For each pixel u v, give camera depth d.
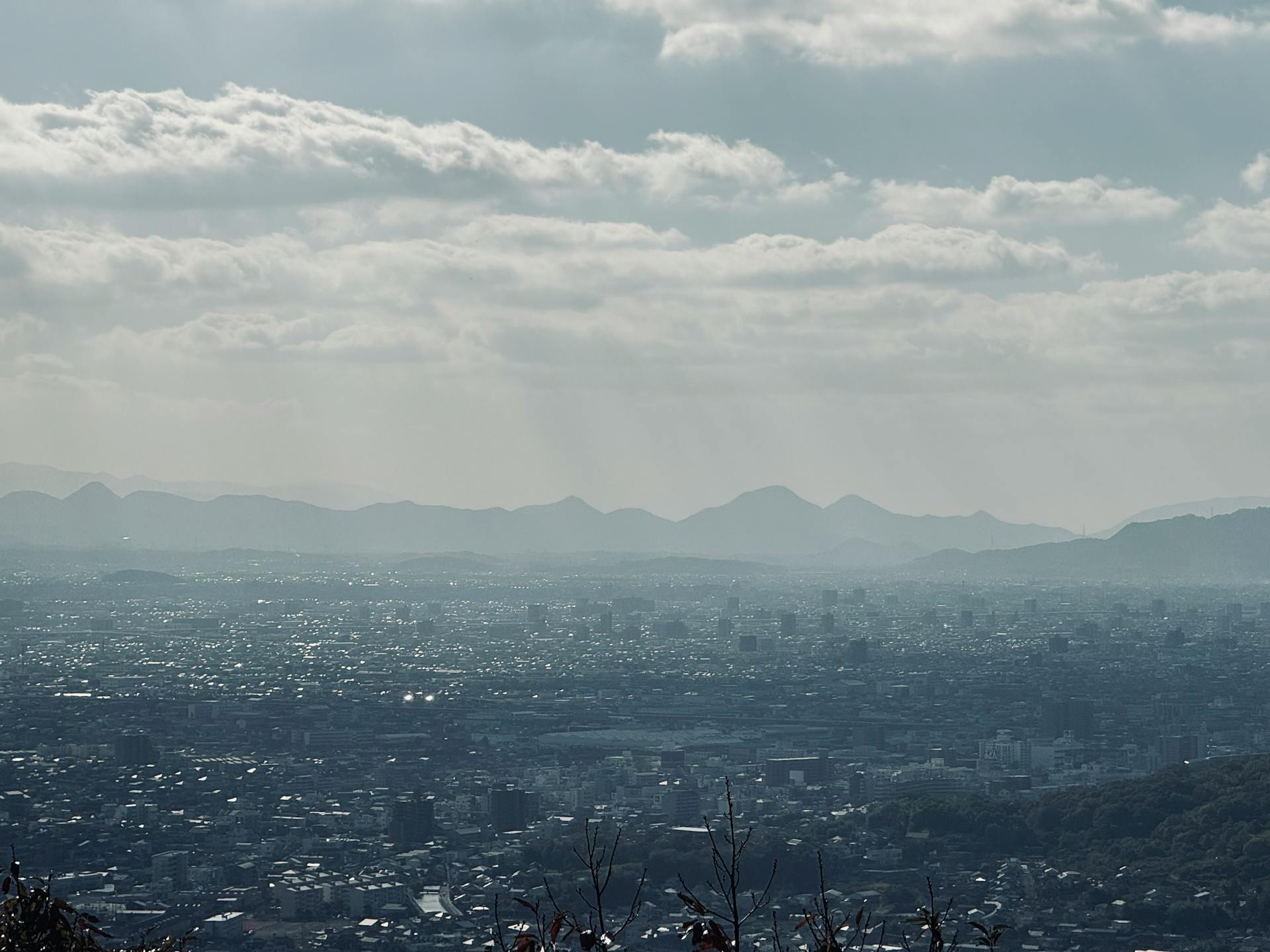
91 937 40.81
